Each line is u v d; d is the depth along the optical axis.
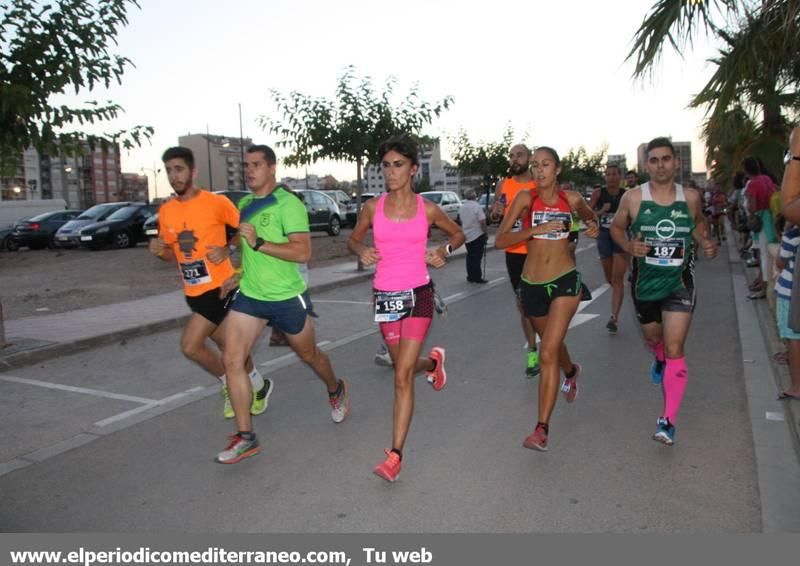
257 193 4.72
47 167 95.81
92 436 5.23
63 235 23.27
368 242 23.89
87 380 6.80
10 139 6.91
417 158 4.29
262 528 3.74
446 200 30.97
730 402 5.69
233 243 4.95
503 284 13.48
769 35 6.78
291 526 3.75
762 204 9.30
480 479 4.27
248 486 4.27
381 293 4.29
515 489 4.12
